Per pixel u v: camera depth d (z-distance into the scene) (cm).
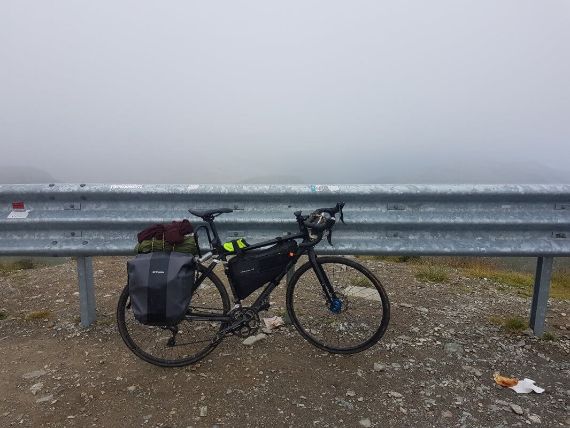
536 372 325
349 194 368
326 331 380
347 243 378
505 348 358
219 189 369
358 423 267
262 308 346
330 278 406
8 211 384
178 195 372
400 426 265
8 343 362
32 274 546
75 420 267
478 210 372
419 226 373
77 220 376
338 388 303
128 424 264
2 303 447
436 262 710
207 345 337
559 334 389
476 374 319
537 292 380
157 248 324
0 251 380
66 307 435
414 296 474
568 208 369
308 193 368
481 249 370
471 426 265
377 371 324
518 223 365
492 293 497
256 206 378
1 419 267
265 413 276
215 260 340
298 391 299
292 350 354
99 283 504
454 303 456
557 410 281
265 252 343
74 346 357
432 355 346
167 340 364
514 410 279
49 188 374
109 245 379
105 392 296
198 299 448
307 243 347
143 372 321
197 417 271
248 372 322
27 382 305
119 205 381
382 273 562
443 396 295
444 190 362
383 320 342
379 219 371
